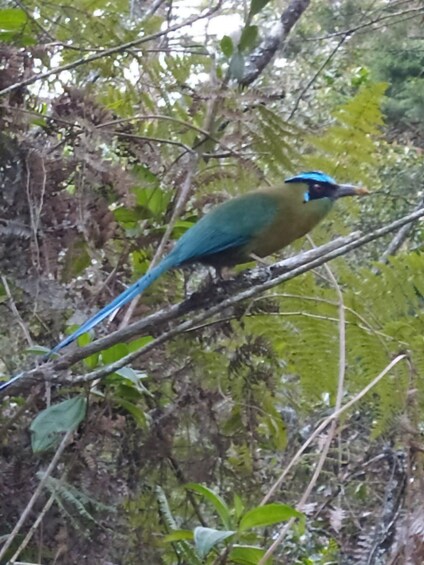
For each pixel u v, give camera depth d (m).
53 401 4.24
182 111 5.04
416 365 4.50
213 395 4.61
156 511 4.43
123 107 5.07
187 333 4.54
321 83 10.05
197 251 4.54
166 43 5.20
